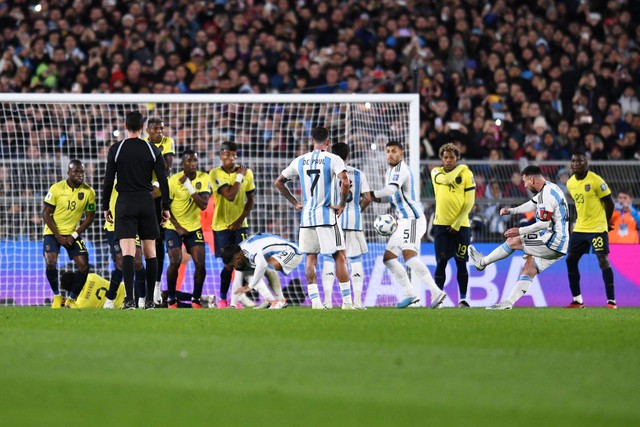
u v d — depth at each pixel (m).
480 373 17.81
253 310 39.66
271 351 21.09
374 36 78.44
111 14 78.50
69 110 61.75
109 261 55.00
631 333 27.30
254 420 13.30
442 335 25.39
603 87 76.50
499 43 77.88
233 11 79.69
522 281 43.34
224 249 44.16
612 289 49.91
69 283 47.22
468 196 47.75
